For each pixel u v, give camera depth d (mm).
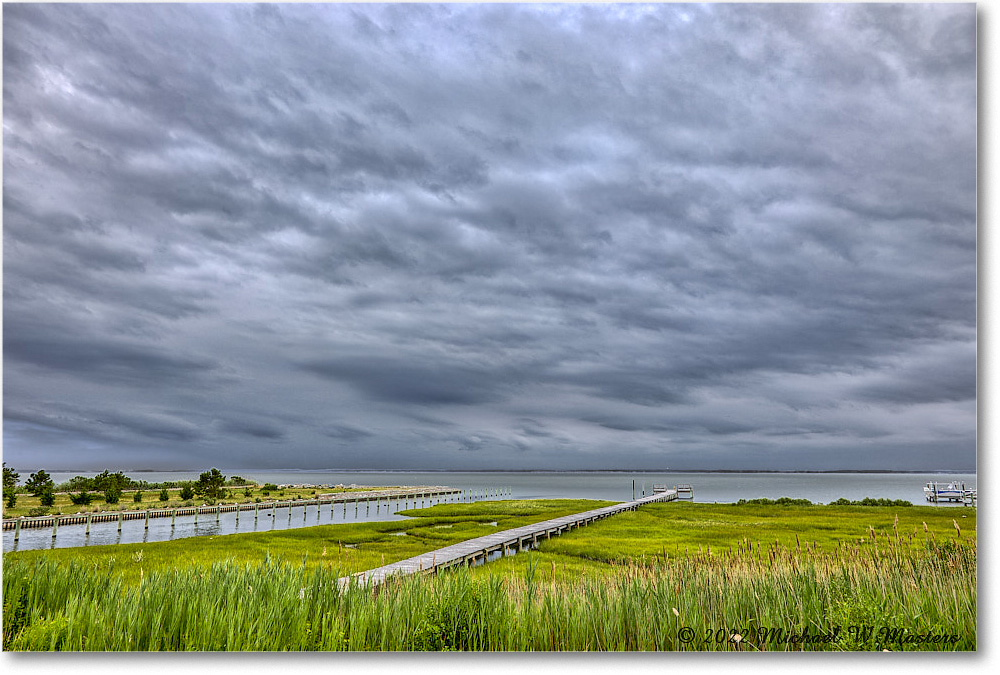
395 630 8750
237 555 26750
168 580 10656
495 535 29703
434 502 81188
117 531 42844
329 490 101500
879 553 11914
